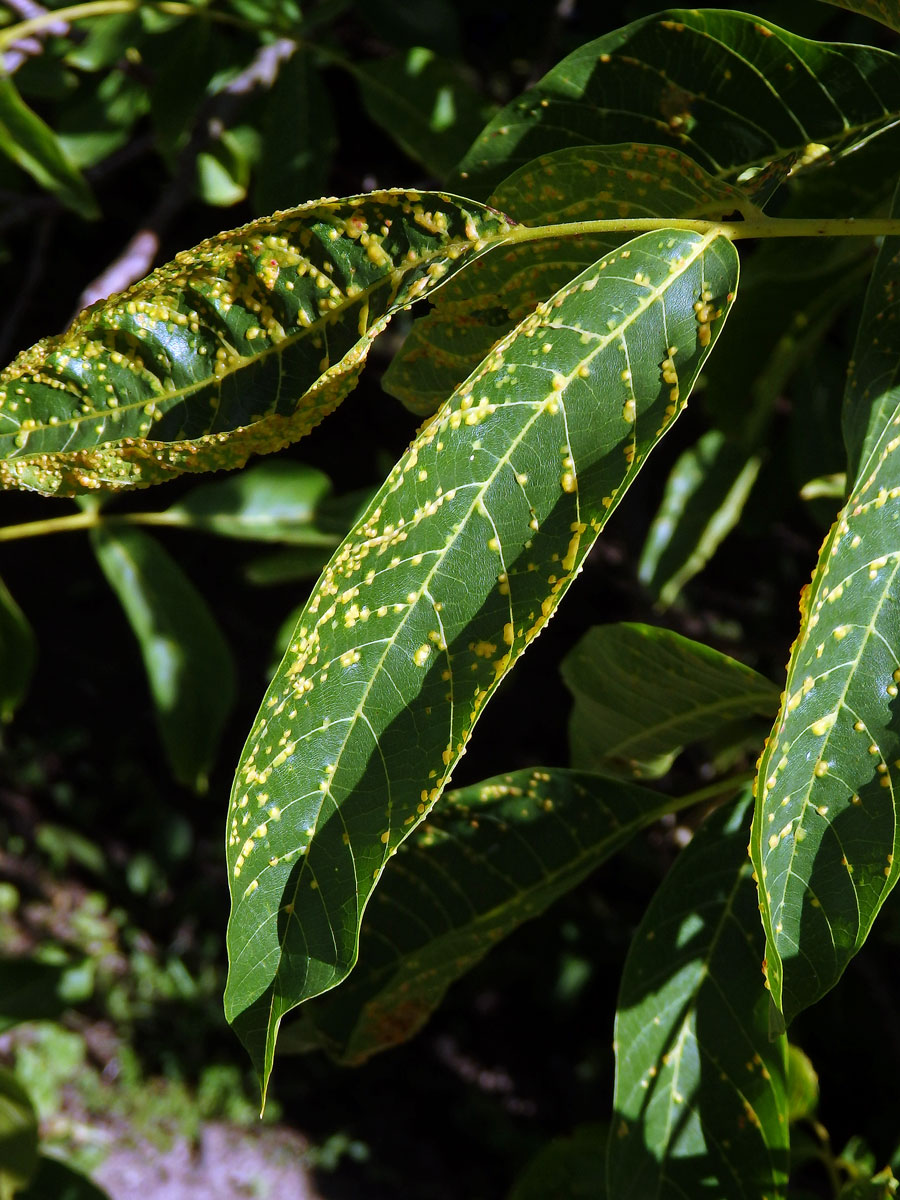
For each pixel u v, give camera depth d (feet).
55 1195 2.46
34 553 9.75
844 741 1.38
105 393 1.42
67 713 9.98
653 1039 1.61
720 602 6.69
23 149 2.39
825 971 1.38
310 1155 8.28
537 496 1.35
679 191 1.46
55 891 9.33
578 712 1.69
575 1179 1.93
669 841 2.26
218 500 2.73
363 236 1.39
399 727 1.34
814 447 2.72
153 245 2.67
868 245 1.84
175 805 9.75
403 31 2.87
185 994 8.89
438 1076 8.77
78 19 2.72
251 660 8.86
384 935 1.70
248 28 2.59
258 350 1.41
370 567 1.36
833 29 2.67
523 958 8.80
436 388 1.57
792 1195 2.09
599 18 3.43
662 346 1.35
